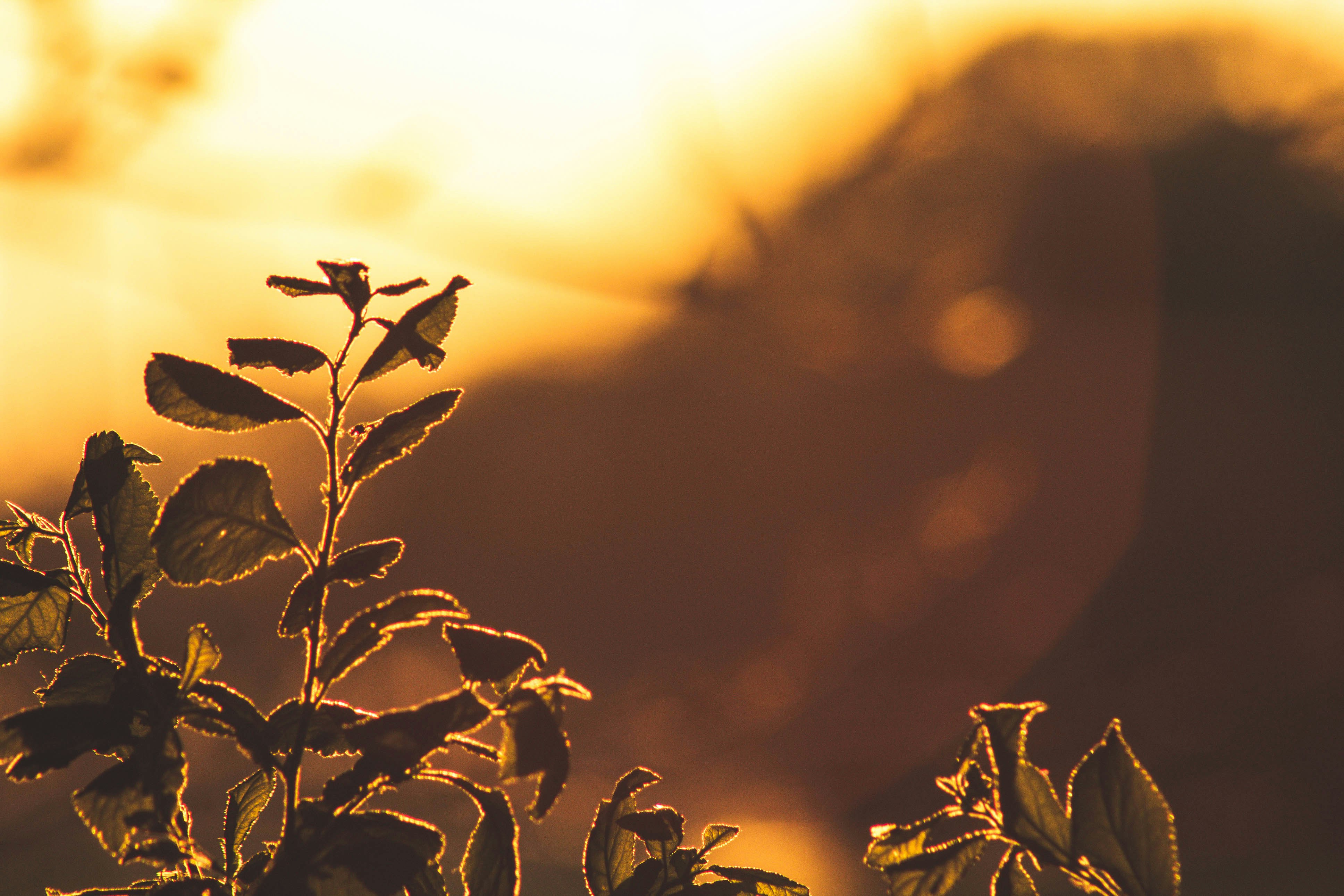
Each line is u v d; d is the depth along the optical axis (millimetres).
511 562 14875
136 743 589
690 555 14953
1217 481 11812
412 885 609
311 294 634
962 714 10547
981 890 4602
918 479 13156
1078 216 13047
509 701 551
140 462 717
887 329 12492
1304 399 11828
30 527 716
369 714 602
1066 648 11305
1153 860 626
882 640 11531
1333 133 12203
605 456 15422
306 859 557
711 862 745
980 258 12938
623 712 5863
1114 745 645
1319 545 11234
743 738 7316
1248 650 10523
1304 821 9203
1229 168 12688
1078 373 12844
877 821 9750
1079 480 12188
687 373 15312
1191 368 12445
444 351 652
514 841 557
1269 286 12516
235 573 588
